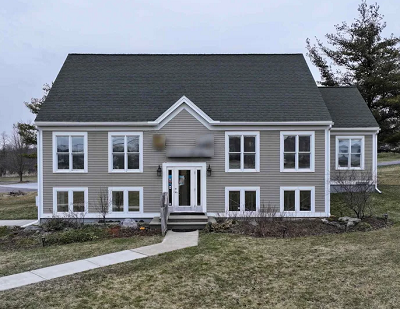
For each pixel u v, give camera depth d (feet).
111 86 58.34
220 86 58.80
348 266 29.50
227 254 33.58
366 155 65.57
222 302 23.08
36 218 59.82
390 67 85.92
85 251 35.60
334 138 65.46
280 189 52.75
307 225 47.60
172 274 28.25
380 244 35.91
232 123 51.85
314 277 27.25
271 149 52.80
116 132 52.60
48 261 32.30
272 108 54.19
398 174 99.91
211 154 52.60
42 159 52.34
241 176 52.80
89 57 64.49
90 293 24.57
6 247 38.42
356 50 90.68
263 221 48.11
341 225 46.19
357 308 22.03
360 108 68.39
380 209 55.72
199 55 66.18
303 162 53.01
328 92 73.15
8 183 158.61
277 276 27.63
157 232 44.55
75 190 52.49
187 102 52.01
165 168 52.54
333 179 61.98
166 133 52.54
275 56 65.67
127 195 52.70
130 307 22.38
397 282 25.80
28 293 24.61
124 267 30.09
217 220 50.96
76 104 54.44
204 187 52.54
